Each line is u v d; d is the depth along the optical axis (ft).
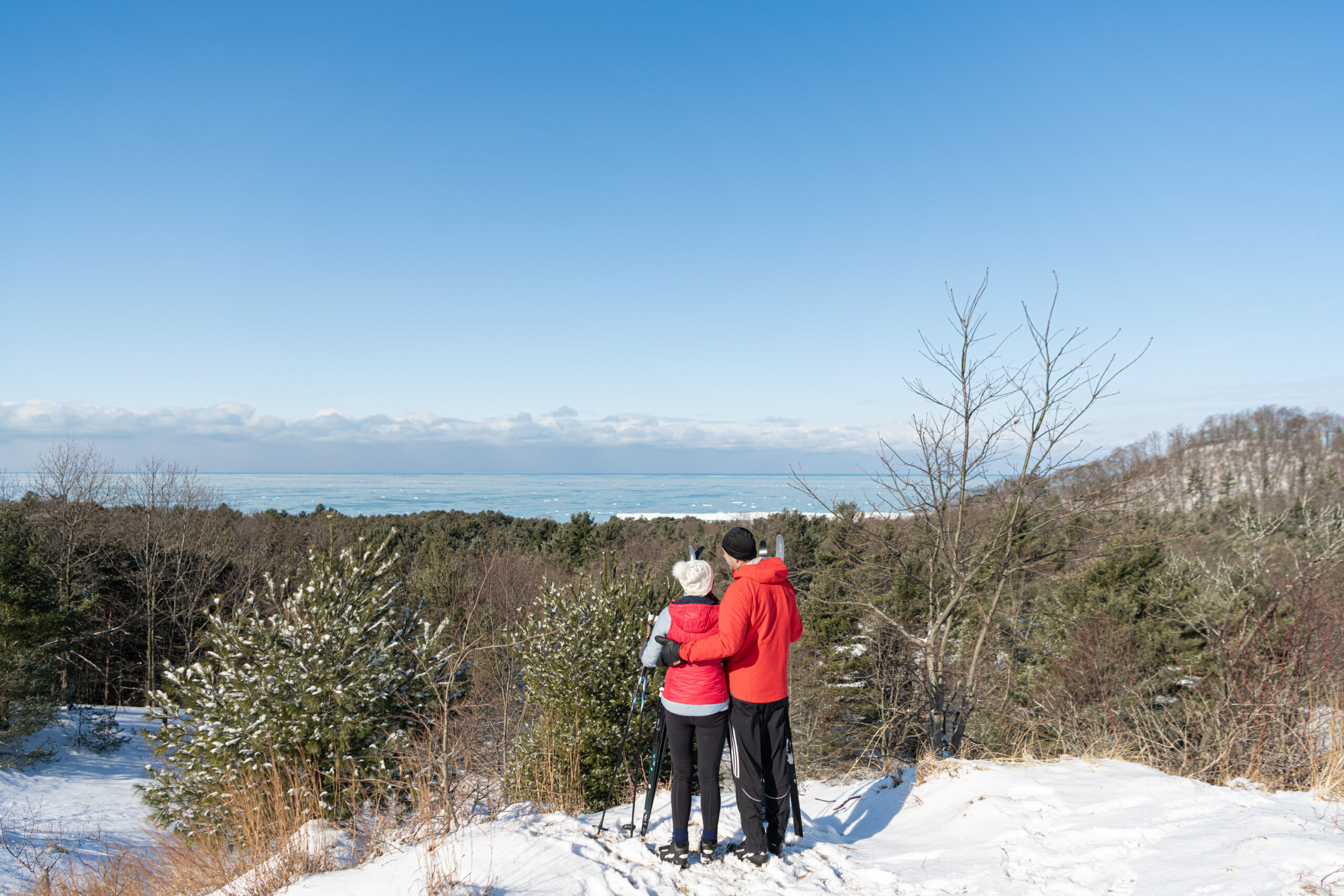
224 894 13.04
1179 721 22.47
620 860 12.23
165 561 91.76
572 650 29.37
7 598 57.72
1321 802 12.09
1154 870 10.16
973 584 30.63
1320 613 22.08
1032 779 14.39
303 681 23.40
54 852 32.53
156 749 25.16
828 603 35.17
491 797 19.27
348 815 20.02
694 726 11.99
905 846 12.70
